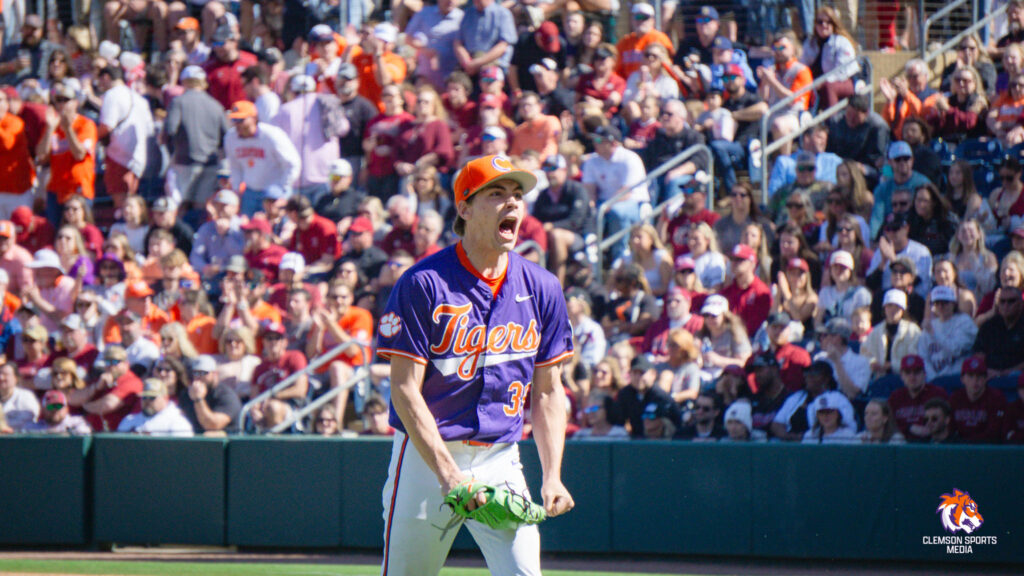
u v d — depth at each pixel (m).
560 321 10.69
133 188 32.91
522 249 29.78
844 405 25.16
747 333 27.50
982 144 29.77
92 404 28.47
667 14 33.41
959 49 31.25
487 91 33.19
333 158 32.19
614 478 24.92
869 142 30.52
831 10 32.66
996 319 25.53
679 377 26.72
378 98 32.66
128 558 25.58
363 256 30.67
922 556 23.44
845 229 27.95
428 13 34.06
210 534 26.16
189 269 31.44
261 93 32.66
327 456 26.02
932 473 23.45
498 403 10.41
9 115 33.06
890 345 26.03
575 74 33.50
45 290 30.81
